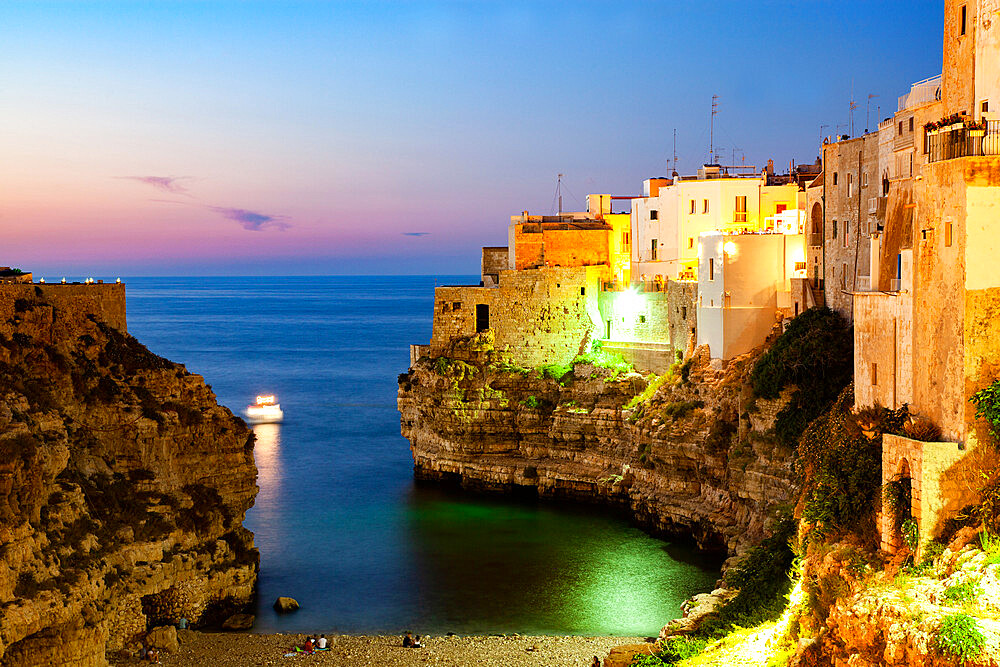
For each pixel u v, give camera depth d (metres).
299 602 64.38
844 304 69.56
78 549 51.94
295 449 113.69
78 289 63.88
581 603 63.41
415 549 74.94
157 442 62.84
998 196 35.28
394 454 110.81
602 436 87.69
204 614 61.09
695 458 75.56
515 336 95.44
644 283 91.88
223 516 65.12
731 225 93.25
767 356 69.56
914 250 39.34
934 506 35.28
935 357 37.66
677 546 74.88
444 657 54.06
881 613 32.12
